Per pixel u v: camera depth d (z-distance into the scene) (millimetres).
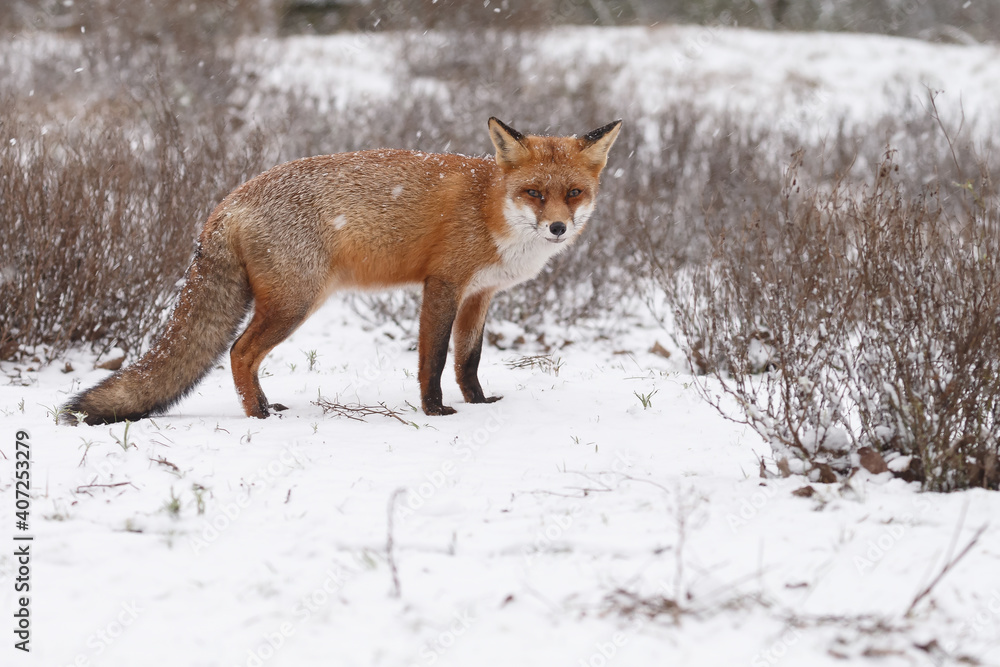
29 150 14094
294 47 36031
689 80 34375
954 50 43562
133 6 27953
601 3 47656
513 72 30547
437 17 32750
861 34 47688
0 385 12078
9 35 29062
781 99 31656
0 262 13047
